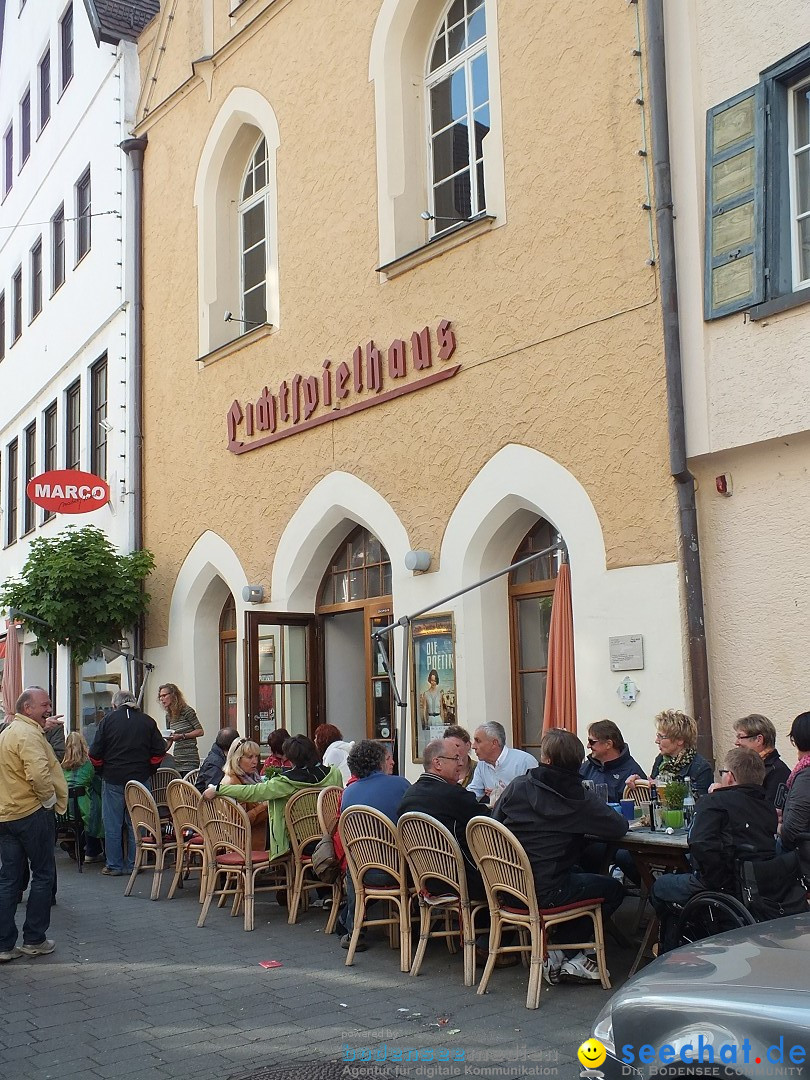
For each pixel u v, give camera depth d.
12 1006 6.43
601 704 8.55
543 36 9.47
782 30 7.75
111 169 16.86
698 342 8.04
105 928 8.56
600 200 8.88
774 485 7.67
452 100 11.02
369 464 11.17
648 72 8.51
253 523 13.02
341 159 11.84
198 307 14.33
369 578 11.93
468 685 9.88
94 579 14.51
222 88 14.05
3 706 20.03
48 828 7.69
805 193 7.80
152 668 14.94
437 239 10.28
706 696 7.83
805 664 7.41
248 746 9.04
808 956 3.59
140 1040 5.75
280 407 12.55
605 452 8.68
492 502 9.69
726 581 7.91
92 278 17.58
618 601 8.48
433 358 10.44
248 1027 5.88
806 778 5.73
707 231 8.06
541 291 9.34
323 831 7.95
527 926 6.16
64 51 20.05
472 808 6.89
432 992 6.36
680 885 5.88
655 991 3.61
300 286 12.37
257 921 8.66
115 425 16.23
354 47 11.78
